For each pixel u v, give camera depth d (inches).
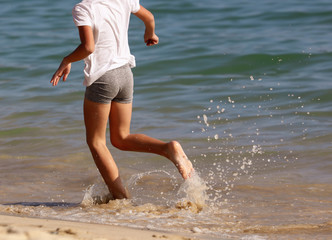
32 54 1464.1
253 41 1473.9
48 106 973.2
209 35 1589.6
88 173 650.2
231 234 421.4
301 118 828.0
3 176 640.4
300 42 1423.5
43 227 341.1
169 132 792.9
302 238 408.2
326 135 738.8
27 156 718.5
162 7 2034.9
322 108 876.0
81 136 792.9
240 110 892.0
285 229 437.4
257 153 691.4
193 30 1678.2
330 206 509.7
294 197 540.7
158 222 453.1
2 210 490.6
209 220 466.9
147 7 2037.4
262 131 778.2
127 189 559.5
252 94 986.7
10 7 2214.6
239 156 685.9
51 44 1569.9
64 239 300.5
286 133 761.6
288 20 1737.2
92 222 443.5
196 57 1318.9
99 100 501.0
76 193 578.6
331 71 1129.4
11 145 765.9
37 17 2003.0
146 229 422.0
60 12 2084.2
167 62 1286.9
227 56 1306.6
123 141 530.3
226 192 563.2
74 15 481.7
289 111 868.6
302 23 1685.5
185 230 427.2
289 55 1280.8
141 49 1444.4
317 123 797.2
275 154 683.4
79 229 342.3
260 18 1793.8
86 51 475.8
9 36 1694.1
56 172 653.9
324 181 585.6
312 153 677.3
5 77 1237.7
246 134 768.3
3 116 911.7
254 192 560.7
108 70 494.0
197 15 1914.4
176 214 484.7
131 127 821.9
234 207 511.5
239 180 603.2
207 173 630.5
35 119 888.3
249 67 1224.2
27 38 1658.5
